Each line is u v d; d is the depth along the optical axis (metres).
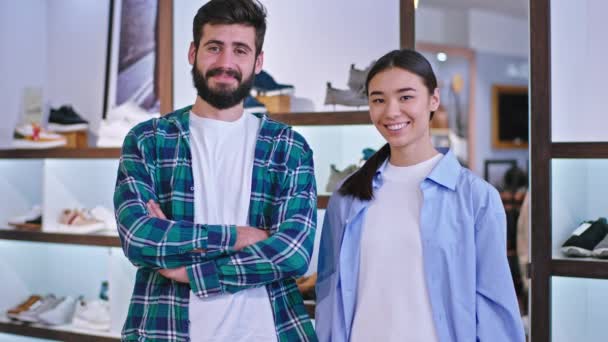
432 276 1.70
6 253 3.71
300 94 3.06
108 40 3.55
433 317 1.69
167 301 1.72
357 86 2.85
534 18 2.42
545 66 2.40
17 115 3.76
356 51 2.95
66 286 3.77
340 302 1.83
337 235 1.88
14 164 3.75
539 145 2.41
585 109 2.46
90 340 3.23
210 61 1.79
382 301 1.75
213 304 1.70
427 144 1.81
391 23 2.87
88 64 3.70
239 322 1.71
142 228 1.69
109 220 3.34
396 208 1.79
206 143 1.83
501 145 7.22
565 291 2.48
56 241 3.35
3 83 3.71
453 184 1.75
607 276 2.31
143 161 1.82
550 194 2.40
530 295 2.42
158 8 3.38
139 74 3.43
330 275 1.90
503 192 5.75
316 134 3.04
